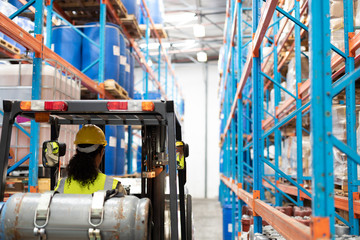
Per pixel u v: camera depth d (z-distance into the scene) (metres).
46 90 4.62
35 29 4.47
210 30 18.84
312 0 1.74
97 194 2.32
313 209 1.67
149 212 2.39
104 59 7.13
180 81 22.20
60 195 2.38
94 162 2.97
